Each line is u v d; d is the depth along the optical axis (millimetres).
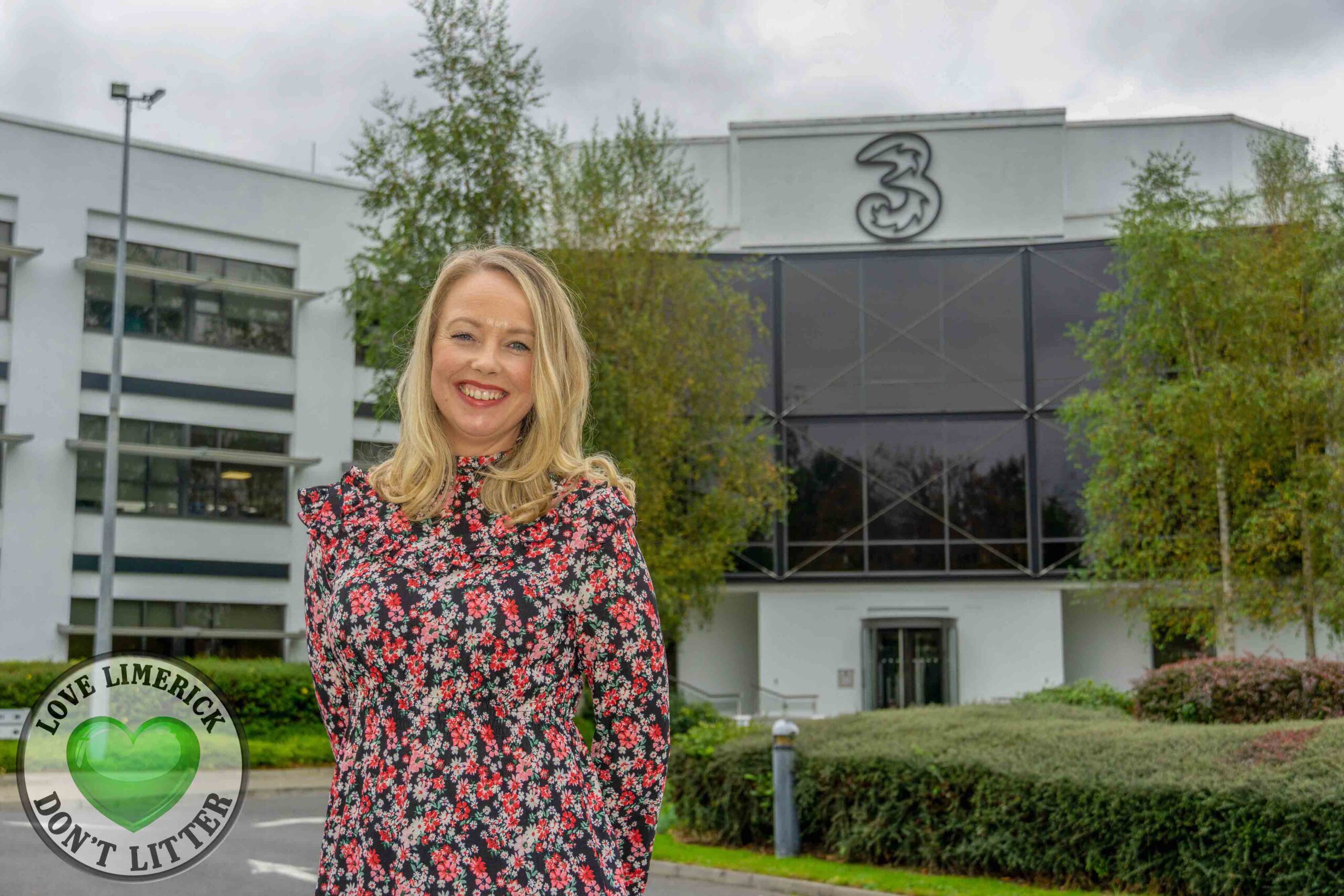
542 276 2223
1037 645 31766
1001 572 32031
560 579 2031
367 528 2105
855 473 32875
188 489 29125
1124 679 33000
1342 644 25438
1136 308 25984
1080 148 34094
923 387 32938
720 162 34688
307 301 30781
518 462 2150
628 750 2049
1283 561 24391
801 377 33344
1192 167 33688
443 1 20328
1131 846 8352
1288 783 7801
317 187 31125
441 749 1942
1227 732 9039
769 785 10859
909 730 10609
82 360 27875
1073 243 32875
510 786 1938
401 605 1982
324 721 2154
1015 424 32469
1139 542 25453
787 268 33719
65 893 8852
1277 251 23672
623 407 22766
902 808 9656
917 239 33500
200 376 29422
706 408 26312
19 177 27344
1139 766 8609
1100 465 25484
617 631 2043
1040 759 9086
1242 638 31562
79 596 27547
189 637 28906
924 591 32406
